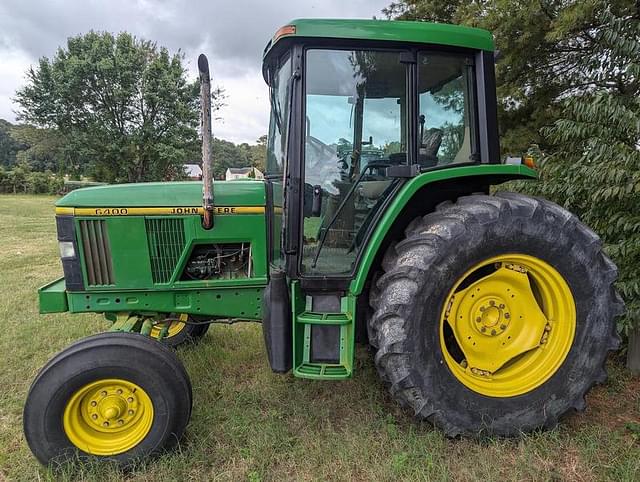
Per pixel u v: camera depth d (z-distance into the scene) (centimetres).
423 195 292
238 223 313
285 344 267
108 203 301
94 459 252
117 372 250
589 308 271
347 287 277
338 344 270
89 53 2667
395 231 290
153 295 313
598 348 274
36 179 3562
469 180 298
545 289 277
